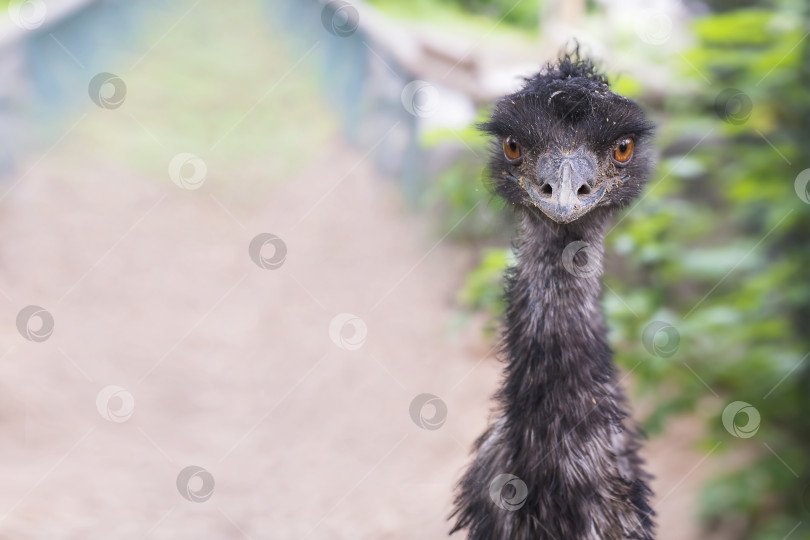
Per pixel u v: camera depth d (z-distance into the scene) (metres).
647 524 9.32
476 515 9.02
